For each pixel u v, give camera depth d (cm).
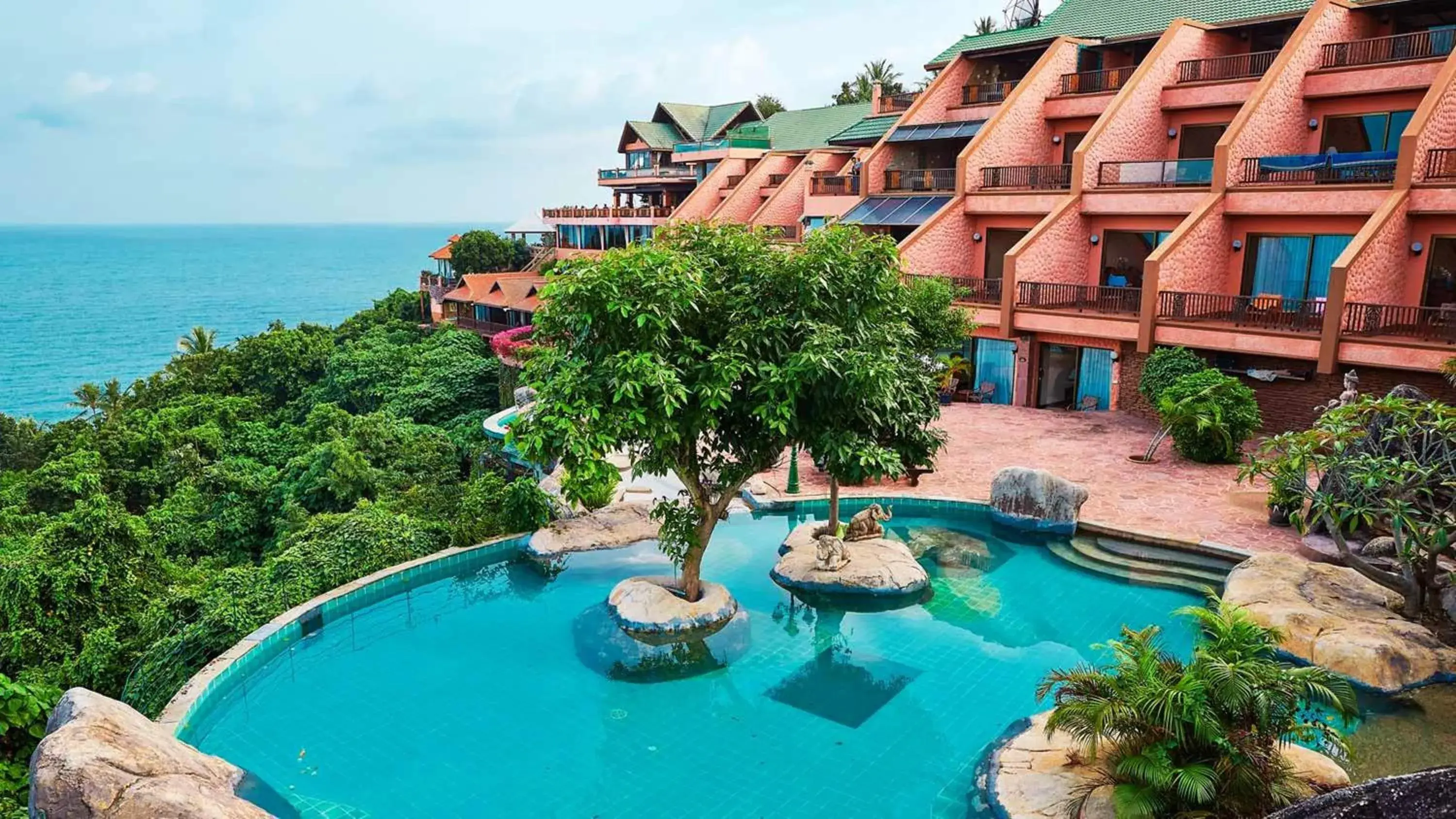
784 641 1462
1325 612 1345
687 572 1534
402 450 3384
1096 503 1977
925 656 1408
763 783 1095
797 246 1375
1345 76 2683
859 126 4716
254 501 3138
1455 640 1307
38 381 13412
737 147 5678
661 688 1326
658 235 1406
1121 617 1522
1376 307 2223
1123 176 2972
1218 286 2755
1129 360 2806
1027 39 3862
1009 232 3328
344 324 7038
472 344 5453
